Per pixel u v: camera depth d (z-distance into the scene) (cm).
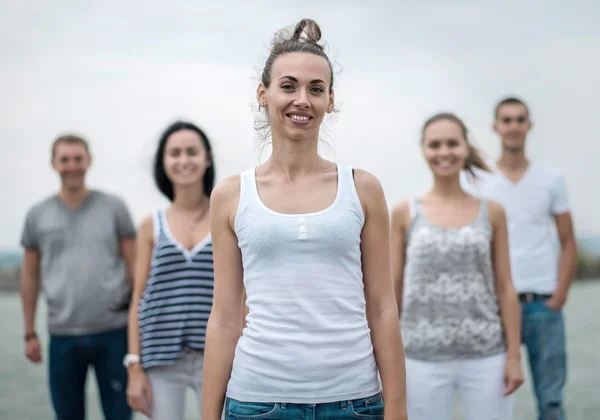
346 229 233
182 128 377
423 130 380
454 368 356
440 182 371
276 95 238
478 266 359
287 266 231
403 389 242
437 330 356
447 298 357
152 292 360
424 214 369
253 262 234
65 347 443
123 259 461
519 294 453
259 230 232
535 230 455
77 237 445
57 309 443
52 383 446
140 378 364
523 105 457
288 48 243
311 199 236
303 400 229
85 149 451
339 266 233
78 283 441
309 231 230
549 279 454
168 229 366
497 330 358
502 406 356
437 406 356
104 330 444
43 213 451
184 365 355
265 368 231
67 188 450
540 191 455
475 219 363
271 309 231
